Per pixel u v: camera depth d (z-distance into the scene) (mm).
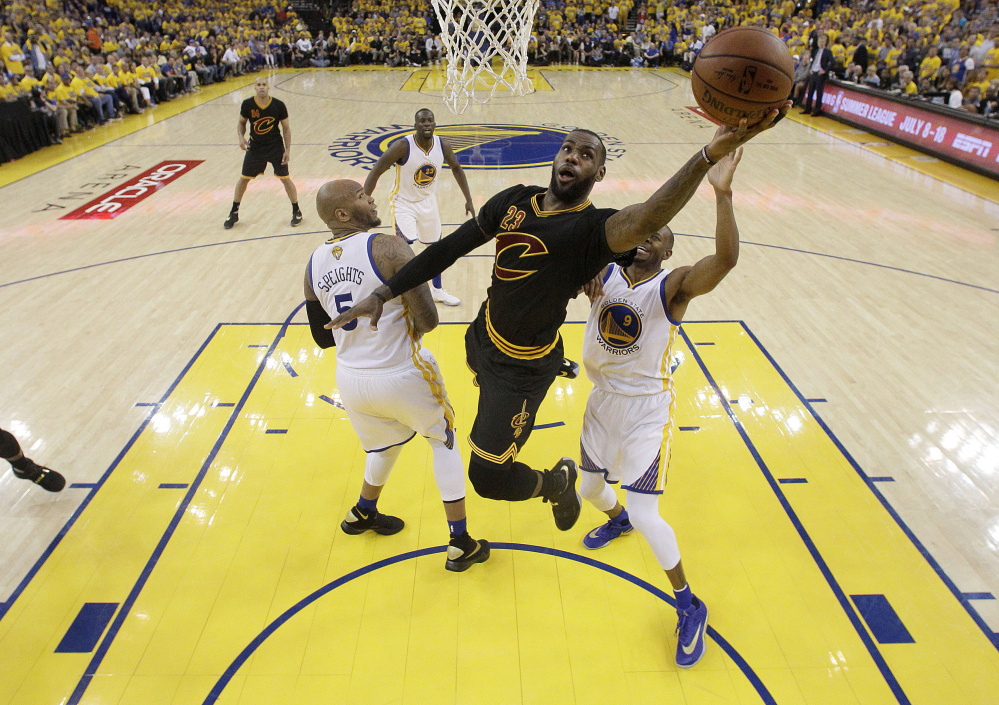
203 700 2480
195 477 3633
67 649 2680
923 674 2572
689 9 23203
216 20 21859
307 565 3084
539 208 2006
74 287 5918
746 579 3002
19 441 3896
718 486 3564
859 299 5707
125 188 8906
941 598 2904
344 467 3717
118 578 3006
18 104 10461
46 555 3127
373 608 2861
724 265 2266
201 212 7949
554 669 2596
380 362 2707
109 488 3547
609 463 2770
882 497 3488
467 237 2105
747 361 4738
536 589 2955
